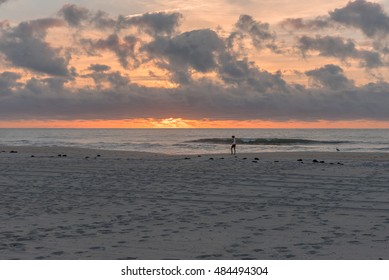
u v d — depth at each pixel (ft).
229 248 21.72
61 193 40.19
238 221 28.12
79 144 205.67
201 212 31.22
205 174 55.83
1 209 32.14
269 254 20.65
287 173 56.85
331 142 213.46
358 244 22.26
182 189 42.75
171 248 21.76
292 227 26.30
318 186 45.06
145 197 37.99
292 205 34.09
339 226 26.50
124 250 21.42
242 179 50.70
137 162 75.77
